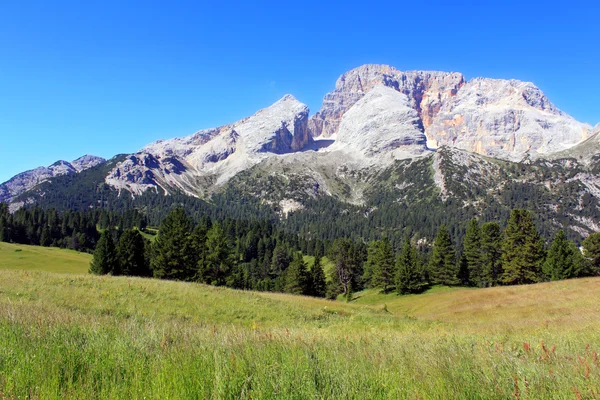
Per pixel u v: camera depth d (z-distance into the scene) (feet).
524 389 17.38
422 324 85.15
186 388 16.60
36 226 451.94
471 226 259.80
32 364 18.22
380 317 95.76
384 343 32.78
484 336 44.62
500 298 143.64
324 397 16.67
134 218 570.05
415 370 20.58
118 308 65.72
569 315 84.69
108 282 89.35
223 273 215.72
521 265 217.56
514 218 222.89
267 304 91.97
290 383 17.66
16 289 69.51
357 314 98.84
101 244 212.23
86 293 74.64
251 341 27.32
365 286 317.83
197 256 203.51
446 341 36.27
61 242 435.12
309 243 515.09
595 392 16.44
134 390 16.21
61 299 66.85
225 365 19.16
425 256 388.98
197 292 91.45
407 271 234.38
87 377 17.60
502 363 22.17
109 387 16.75
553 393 16.78
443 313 134.10
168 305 75.51
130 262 221.87
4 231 394.52
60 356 19.79
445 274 251.19
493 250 250.78
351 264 297.12
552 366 21.47
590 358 22.68
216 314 75.61
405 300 215.31
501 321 88.22
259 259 434.30
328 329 67.62
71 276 93.56
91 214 553.64
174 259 191.11
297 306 96.22
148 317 61.05
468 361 22.61
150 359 20.81
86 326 29.17
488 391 17.26
